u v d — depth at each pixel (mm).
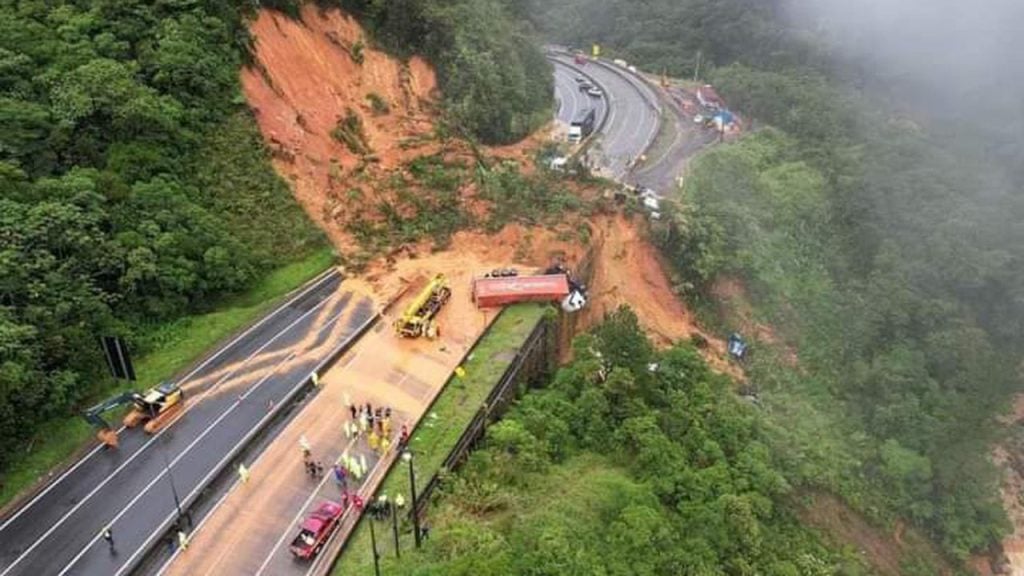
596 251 70562
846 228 92000
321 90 75188
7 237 48531
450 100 86562
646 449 50562
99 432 45938
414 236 67500
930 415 73938
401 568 37688
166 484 43062
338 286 61281
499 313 59125
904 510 66938
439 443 46438
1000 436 79875
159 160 59250
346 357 53750
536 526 41094
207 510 41781
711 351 72438
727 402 61375
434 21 87750
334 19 80438
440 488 43750
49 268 49219
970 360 79250
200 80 64500
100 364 49156
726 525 49688
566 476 47250
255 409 48469
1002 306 86062
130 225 55000
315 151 70375
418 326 55219
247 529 40750
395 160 74375
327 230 66125
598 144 96312
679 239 75500
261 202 63688
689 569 44656
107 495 42438
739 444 57781
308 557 38625
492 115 89438
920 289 85250
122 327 51656
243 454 45281
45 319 46938
